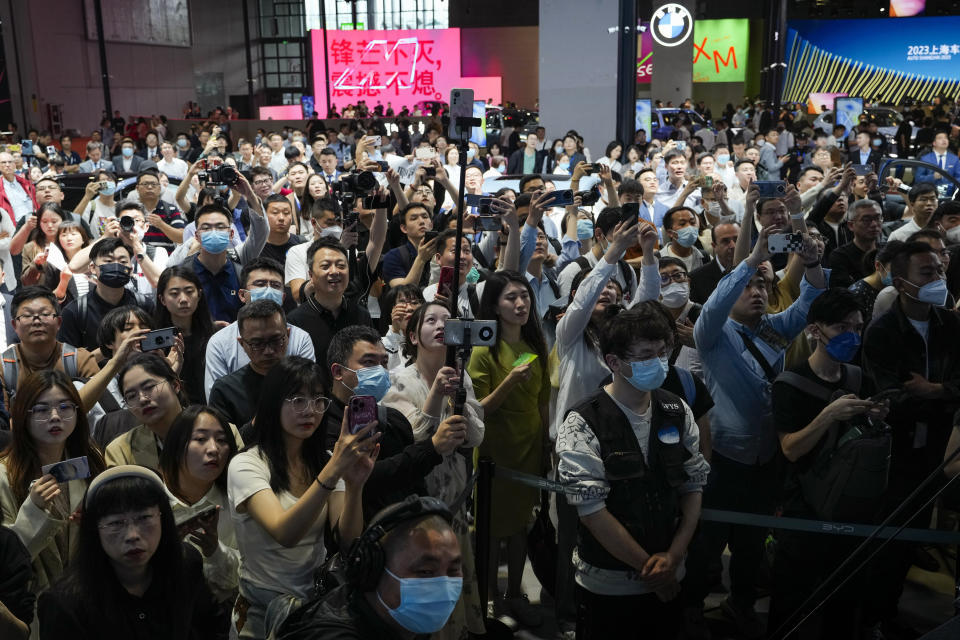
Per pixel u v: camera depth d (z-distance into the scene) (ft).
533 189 21.22
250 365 11.73
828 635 11.11
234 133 76.84
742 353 12.14
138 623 7.97
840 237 20.16
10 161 27.58
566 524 12.41
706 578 11.84
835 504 10.69
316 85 109.29
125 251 15.78
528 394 12.49
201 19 111.04
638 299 13.56
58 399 9.57
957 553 11.55
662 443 9.45
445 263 14.30
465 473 10.91
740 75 113.09
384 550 6.42
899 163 23.25
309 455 9.12
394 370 11.30
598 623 9.84
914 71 99.76
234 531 9.23
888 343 12.12
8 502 9.48
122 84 97.30
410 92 109.19
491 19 114.93
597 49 44.42
